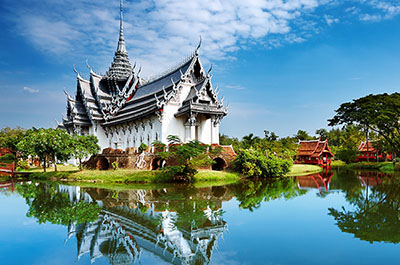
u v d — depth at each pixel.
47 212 13.48
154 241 9.20
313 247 8.34
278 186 22.77
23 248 8.62
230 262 7.30
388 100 36.59
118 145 44.19
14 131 55.62
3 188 22.58
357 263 7.21
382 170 41.97
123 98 47.09
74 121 46.25
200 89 35.16
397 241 8.85
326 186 22.81
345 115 41.62
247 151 30.45
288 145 53.22
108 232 10.22
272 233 9.73
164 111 34.53
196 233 9.91
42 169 39.09
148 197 17.23
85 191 20.16
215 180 26.25
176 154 25.36
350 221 11.30
